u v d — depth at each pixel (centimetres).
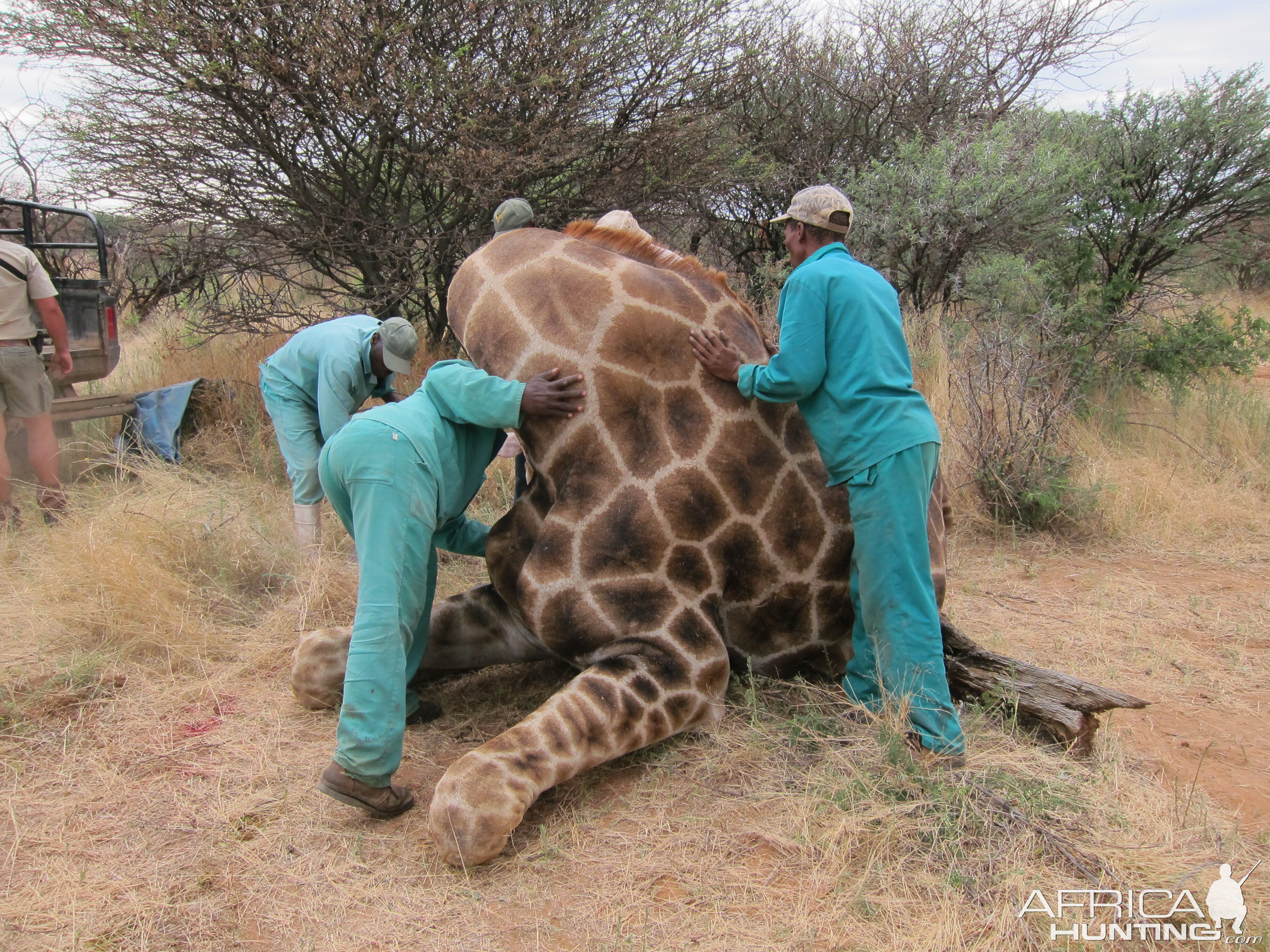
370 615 298
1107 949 251
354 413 503
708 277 365
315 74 652
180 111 707
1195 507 654
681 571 339
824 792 310
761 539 349
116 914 261
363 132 727
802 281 331
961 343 759
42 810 306
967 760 323
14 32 637
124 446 662
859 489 328
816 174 1026
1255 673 430
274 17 644
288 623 444
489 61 704
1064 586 541
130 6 619
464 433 345
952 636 380
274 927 258
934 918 260
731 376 344
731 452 345
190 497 536
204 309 823
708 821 302
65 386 673
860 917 261
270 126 712
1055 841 286
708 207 985
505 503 606
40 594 443
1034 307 832
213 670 405
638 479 336
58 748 343
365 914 263
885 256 913
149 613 421
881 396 325
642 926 258
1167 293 1019
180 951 249
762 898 269
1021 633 471
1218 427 795
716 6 752
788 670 376
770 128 1036
